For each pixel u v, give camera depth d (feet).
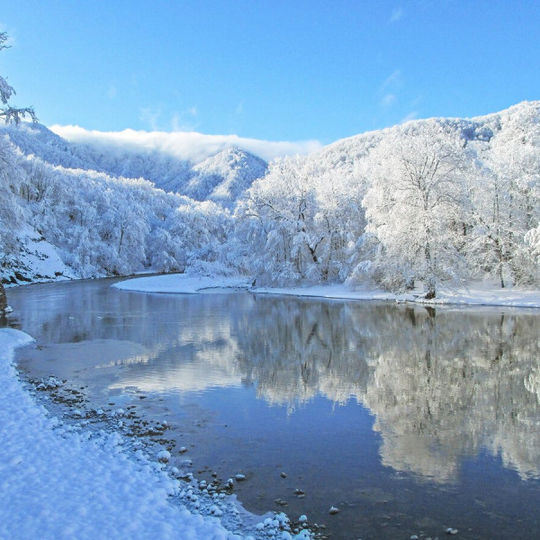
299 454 30.66
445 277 117.70
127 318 98.89
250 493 25.23
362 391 45.83
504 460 29.86
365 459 29.96
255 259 173.06
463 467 28.81
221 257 207.21
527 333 75.15
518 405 41.34
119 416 37.60
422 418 38.04
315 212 167.43
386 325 86.07
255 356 61.98
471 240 128.36
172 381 49.06
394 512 23.38
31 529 19.89
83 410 38.93
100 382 48.29
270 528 21.53
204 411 39.42
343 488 25.95
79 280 235.61
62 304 126.31
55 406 39.63
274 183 175.22
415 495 25.18
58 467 26.45
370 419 37.73
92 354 61.98
